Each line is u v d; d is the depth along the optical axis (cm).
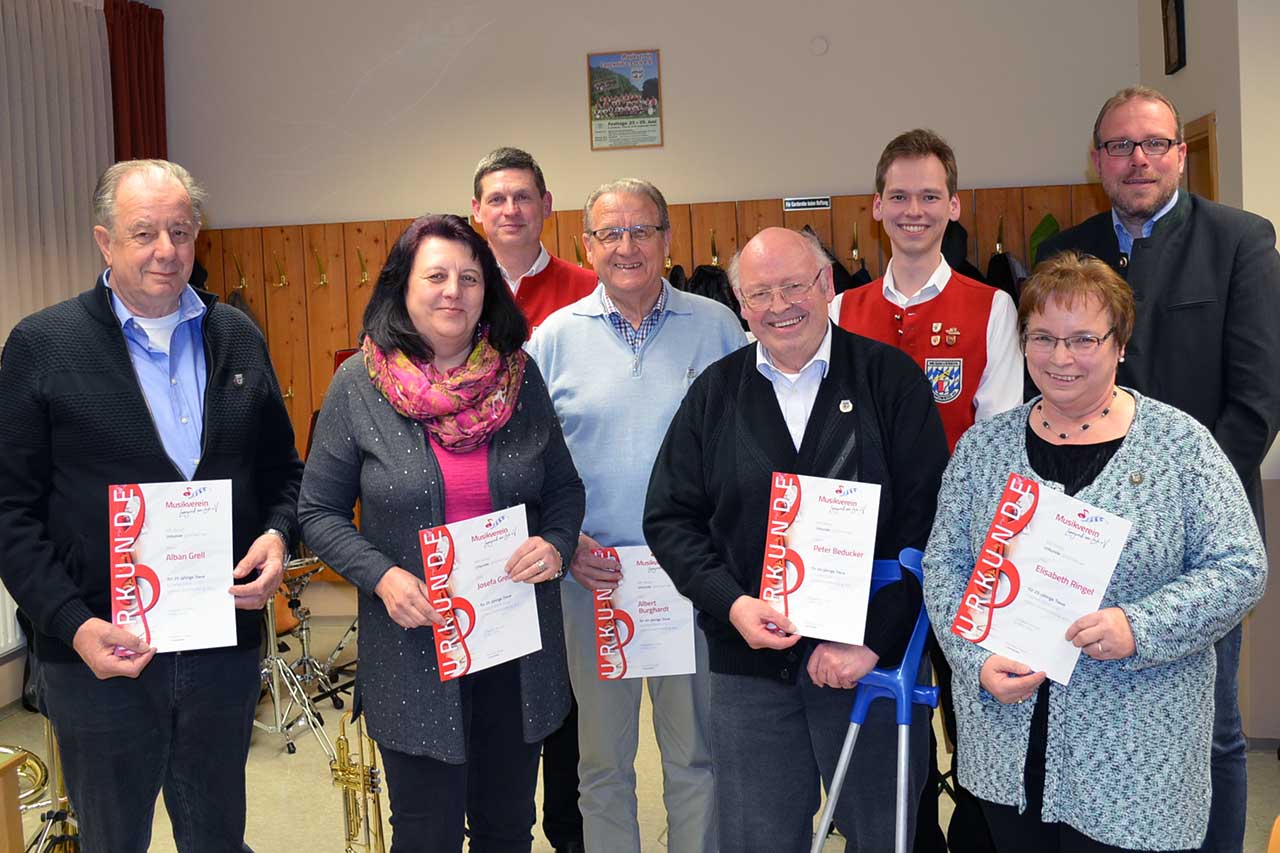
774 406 206
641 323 252
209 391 216
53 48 476
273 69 562
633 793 256
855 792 201
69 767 211
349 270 564
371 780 279
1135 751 171
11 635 447
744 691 205
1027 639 175
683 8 538
